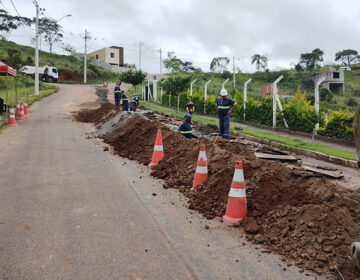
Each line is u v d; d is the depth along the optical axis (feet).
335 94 171.63
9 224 14.12
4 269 10.61
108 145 35.50
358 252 10.28
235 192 15.20
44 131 43.75
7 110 56.08
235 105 36.45
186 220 15.24
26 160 26.63
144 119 38.65
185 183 20.65
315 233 12.70
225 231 14.14
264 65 274.16
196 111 81.61
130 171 24.31
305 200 15.26
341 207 15.28
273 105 55.26
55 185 20.12
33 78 164.86
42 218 14.92
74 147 33.30
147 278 10.34
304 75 227.40
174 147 27.53
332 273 10.73
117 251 12.03
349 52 398.21
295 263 11.39
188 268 11.00
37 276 10.27
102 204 17.04
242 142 37.17
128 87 182.50
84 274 10.46
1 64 51.21
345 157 31.99
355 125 10.57
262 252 12.25
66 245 12.37
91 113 62.49
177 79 92.68
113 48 297.94
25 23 302.66
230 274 10.69
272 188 16.35
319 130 47.11
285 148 39.14
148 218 15.31
